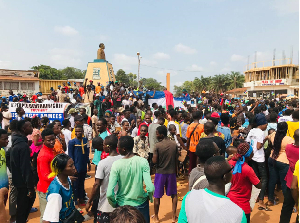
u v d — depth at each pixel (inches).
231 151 158.4
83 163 224.5
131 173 135.1
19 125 175.3
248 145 136.6
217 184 86.8
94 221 178.7
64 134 265.3
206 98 835.4
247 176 135.4
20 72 1268.5
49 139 163.6
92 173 332.2
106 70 1075.9
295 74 1793.8
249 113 284.2
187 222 82.3
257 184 134.6
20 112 337.4
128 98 756.6
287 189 170.6
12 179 175.6
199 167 131.6
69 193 112.3
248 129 250.8
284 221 174.1
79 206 227.8
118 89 866.1
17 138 173.5
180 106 743.1
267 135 252.8
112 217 66.1
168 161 191.6
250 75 2106.3
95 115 415.2
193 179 129.7
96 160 212.8
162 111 364.2
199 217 78.1
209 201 80.4
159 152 191.8
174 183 195.6
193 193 86.2
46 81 1279.5
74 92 857.5
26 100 717.9
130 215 64.2
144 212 139.3
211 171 86.0
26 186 177.6
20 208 179.3
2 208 156.2
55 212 104.0
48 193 108.5
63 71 3373.5
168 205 236.1
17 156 171.5
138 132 298.8
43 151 164.7
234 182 139.2
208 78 2886.3
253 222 197.6
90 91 803.4
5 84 1190.9
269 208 221.8
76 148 222.5
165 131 194.4
